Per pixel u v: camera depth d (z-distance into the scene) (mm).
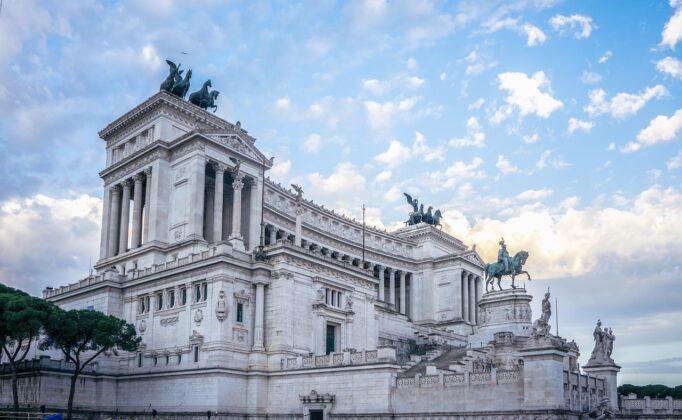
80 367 95188
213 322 90375
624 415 81250
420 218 186625
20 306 80500
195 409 88250
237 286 93375
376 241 172125
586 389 74500
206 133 116812
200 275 94125
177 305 96562
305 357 88188
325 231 155375
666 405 86188
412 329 128625
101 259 128375
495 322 131375
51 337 82938
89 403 95562
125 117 129250
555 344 67812
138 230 121875
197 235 112125
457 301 169250
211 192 126375
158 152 119562
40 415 82375
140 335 100625
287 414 87375
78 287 109688
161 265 101500
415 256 179750
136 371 97562
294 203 150500
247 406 89625
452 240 186500
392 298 170375
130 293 104000
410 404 76688
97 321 85000
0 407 92000
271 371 90625
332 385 83875
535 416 66438
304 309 97250
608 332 82875
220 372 87062
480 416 71000
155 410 88750
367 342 108875
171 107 124062
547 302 70062
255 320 94062
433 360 98250
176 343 94938
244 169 123062
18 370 93938
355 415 80562
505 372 70500
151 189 119625
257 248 97812
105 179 132500
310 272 99688
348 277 107000
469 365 88375
